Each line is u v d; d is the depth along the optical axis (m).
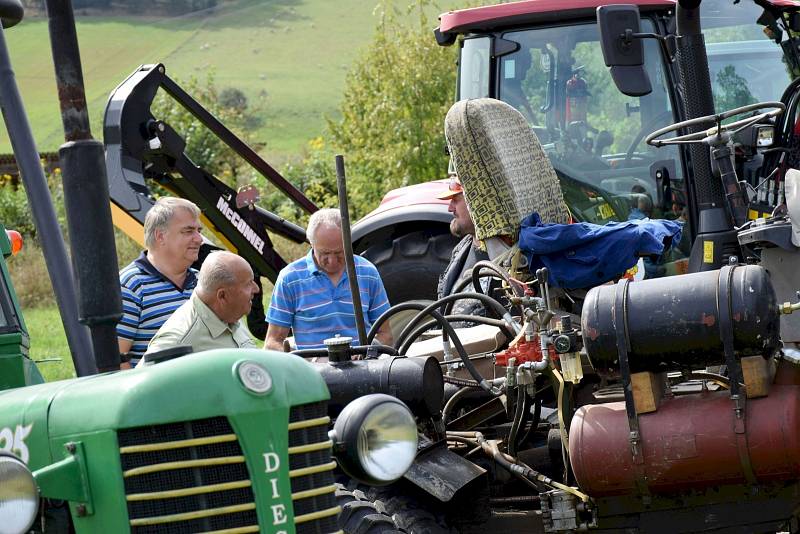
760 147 10.02
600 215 11.15
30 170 6.48
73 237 5.51
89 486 5.22
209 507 5.12
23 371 6.50
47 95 60.47
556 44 11.41
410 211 12.21
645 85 8.49
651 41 10.93
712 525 6.93
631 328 6.68
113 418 5.13
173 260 8.99
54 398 5.45
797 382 6.77
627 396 6.77
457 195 9.59
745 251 8.17
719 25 11.45
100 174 5.51
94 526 5.21
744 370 6.65
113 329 5.60
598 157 11.16
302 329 9.52
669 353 6.67
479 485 7.61
